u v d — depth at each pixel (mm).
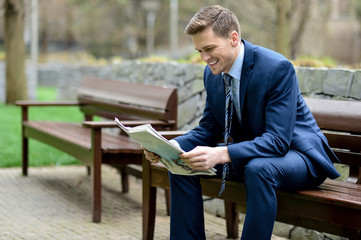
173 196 2951
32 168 6340
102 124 4066
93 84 5891
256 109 2805
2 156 6793
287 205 2725
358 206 2426
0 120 10461
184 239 2920
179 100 5344
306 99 3484
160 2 36156
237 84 2859
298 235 3766
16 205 4629
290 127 2703
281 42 13039
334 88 3783
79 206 4641
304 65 4895
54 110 13039
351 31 25766
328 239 3570
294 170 2648
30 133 5707
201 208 2955
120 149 4176
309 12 16812
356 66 4430
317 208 2602
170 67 5555
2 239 3605
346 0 24781
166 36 37812
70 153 4660
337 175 2764
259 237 2547
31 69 17500
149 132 2486
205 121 3189
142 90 4797
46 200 4832
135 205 4730
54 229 3893
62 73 18469
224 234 3879
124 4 36531
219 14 2750
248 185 2592
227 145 2887
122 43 40531
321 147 2816
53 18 36469
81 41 40500
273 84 2736
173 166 2752
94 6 36344
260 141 2662
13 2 13867
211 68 2803
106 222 4141
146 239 3502
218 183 3025
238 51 2840
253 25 16938
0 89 17016
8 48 14008
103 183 5605
